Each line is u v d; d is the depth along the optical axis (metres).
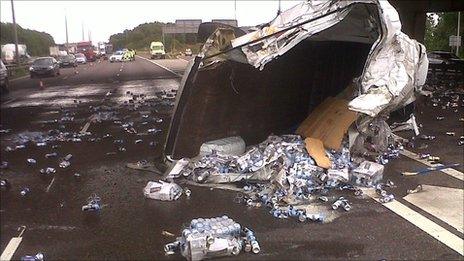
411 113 10.67
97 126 13.62
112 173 8.62
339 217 6.18
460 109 15.12
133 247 5.45
